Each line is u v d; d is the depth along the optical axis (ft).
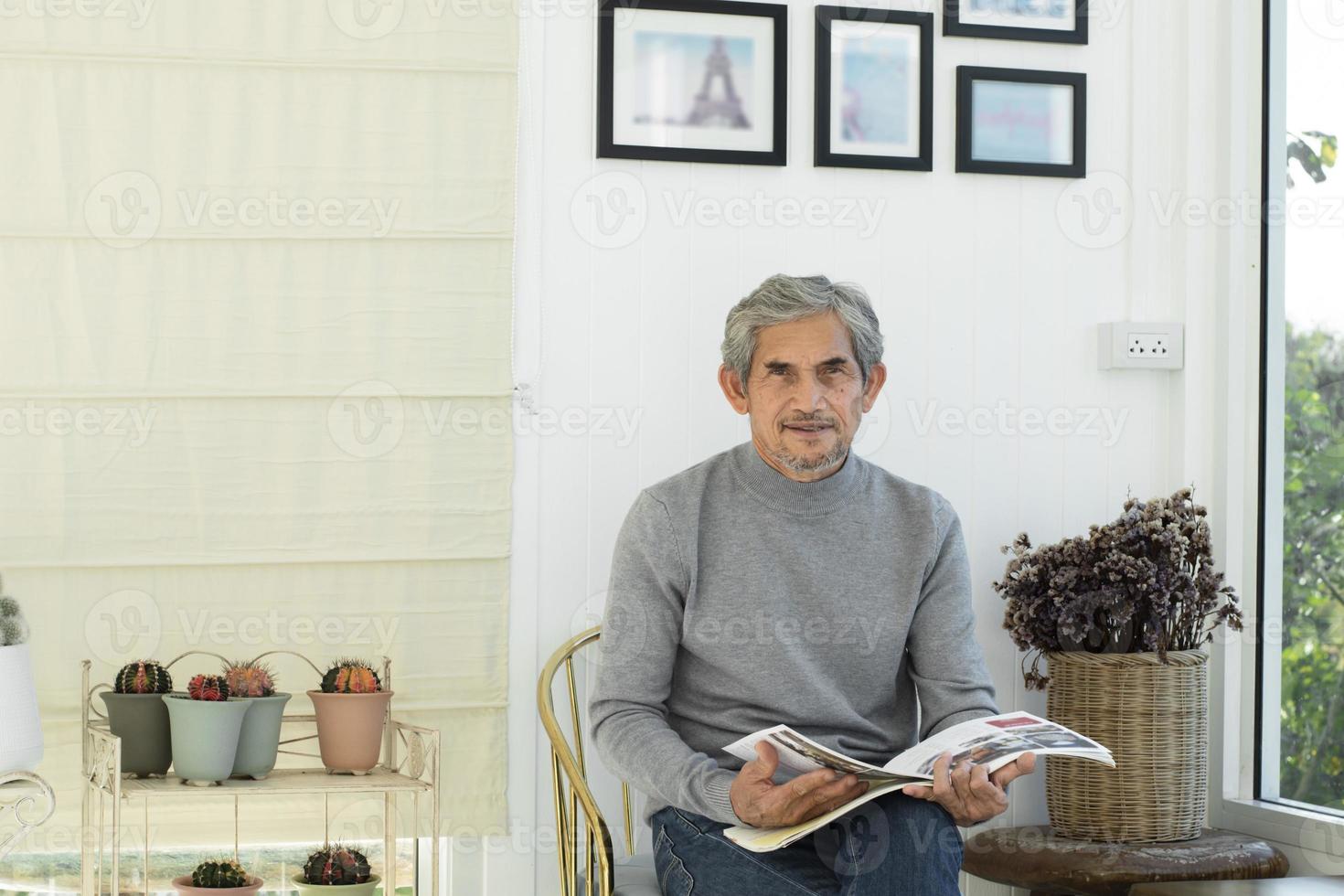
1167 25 7.84
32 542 6.63
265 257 6.86
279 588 6.82
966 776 4.80
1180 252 7.78
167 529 6.73
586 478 7.13
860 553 5.89
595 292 7.16
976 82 7.61
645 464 7.18
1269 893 5.58
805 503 5.87
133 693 5.96
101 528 6.68
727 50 7.30
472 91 7.04
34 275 6.67
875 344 5.99
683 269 7.25
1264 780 7.55
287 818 6.86
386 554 6.91
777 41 7.34
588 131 7.18
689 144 7.25
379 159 6.95
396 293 6.95
